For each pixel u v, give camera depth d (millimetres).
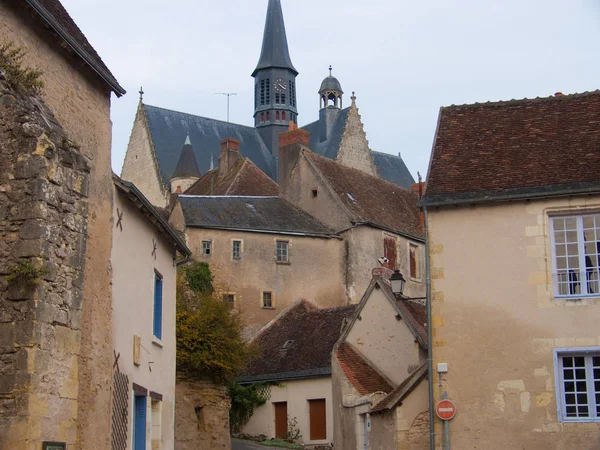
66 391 11328
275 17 87188
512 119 20953
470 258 18781
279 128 83625
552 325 18172
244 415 35844
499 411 18031
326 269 45656
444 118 21484
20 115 11227
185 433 25000
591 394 17875
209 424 25844
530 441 17781
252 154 79938
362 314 26312
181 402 25219
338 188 48156
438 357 18469
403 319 25172
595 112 20531
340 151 70438
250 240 43906
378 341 25797
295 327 39031
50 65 14312
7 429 10414
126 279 16312
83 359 13547
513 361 18188
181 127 75250
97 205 15109
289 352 36938
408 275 48875
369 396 23375
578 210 18484
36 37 13930
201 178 62938
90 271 14312
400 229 49188
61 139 11703
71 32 15617
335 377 26156
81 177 12039
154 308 19062
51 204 11242
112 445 14906
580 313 18125
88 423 13641
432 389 18344
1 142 11188
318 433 33875
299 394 34656
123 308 16000
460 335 18484
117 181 15977
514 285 18484
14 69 11914
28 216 10969
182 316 26016
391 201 51500
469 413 18125
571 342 18031
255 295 43312
